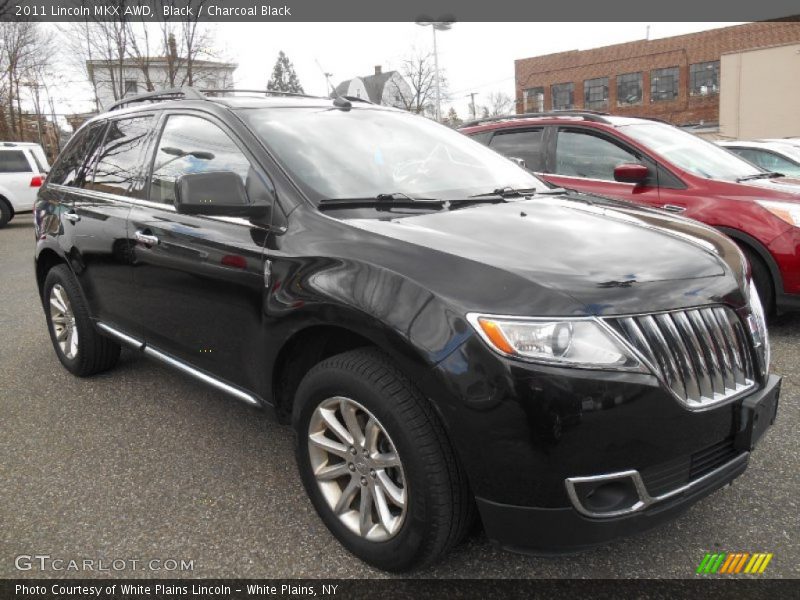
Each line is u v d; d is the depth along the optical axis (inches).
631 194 215.3
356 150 125.2
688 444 83.0
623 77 1499.8
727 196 197.3
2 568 99.0
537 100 1626.5
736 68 1119.0
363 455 94.3
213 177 105.7
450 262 87.7
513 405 77.6
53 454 135.0
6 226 604.7
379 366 89.5
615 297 81.9
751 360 94.4
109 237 146.4
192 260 121.2
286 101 137.3
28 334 227.1
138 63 817.5
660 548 99.6
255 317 108.5
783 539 100.3
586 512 79.1
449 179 128.9
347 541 98.3
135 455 133.6
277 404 111.4
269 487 120.3
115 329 155.6
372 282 89.8
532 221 106.3
